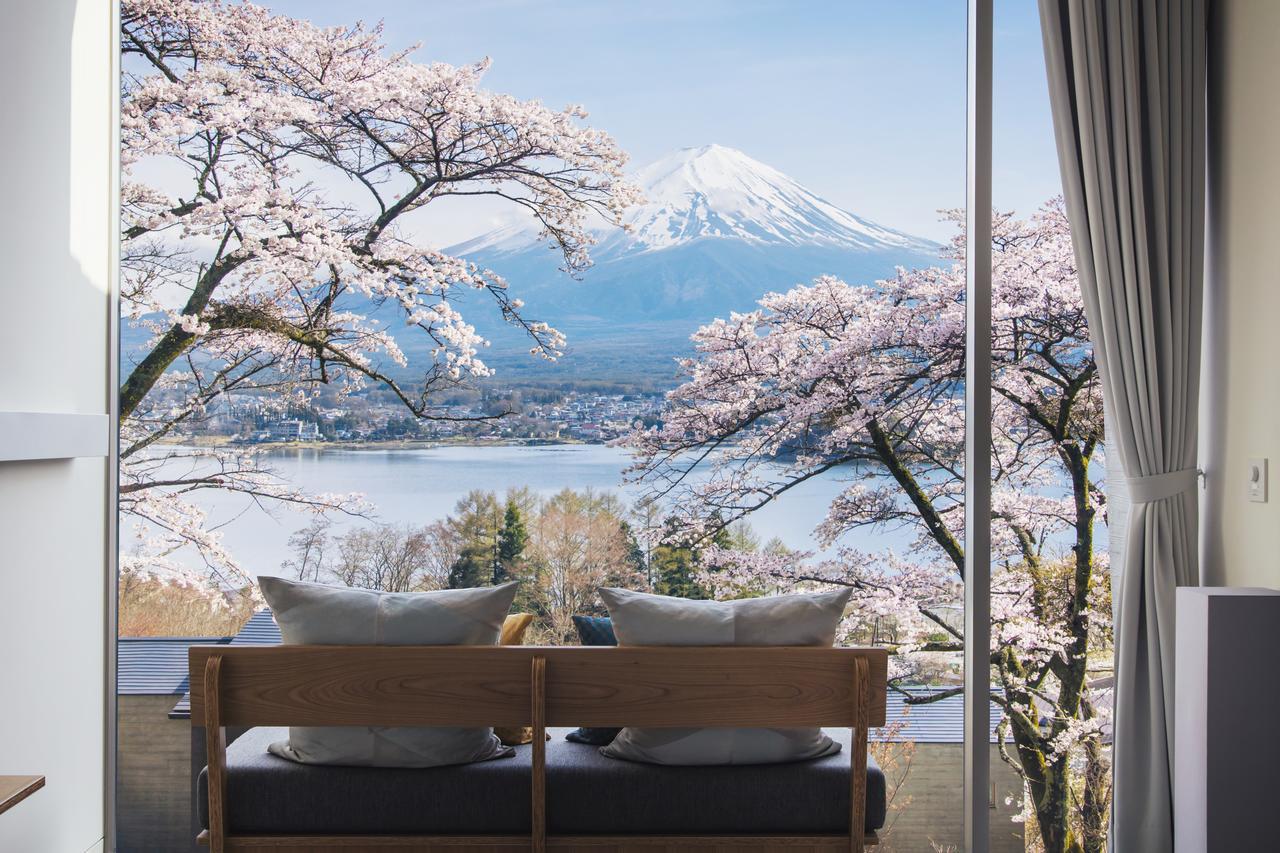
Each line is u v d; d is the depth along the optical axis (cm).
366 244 405
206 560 389
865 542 403
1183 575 297
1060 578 396
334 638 242
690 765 246
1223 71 296
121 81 400
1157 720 294
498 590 248
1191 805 246
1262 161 274
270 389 397
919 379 405
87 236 330
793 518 404
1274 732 236
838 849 244
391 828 244
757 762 247
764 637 243
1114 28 301
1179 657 255
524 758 254
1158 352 302
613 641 277
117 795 375
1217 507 296
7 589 287
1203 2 303
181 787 376
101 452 329
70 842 319
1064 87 306
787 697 238
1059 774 391
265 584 245
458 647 238
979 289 326
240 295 399
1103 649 393
